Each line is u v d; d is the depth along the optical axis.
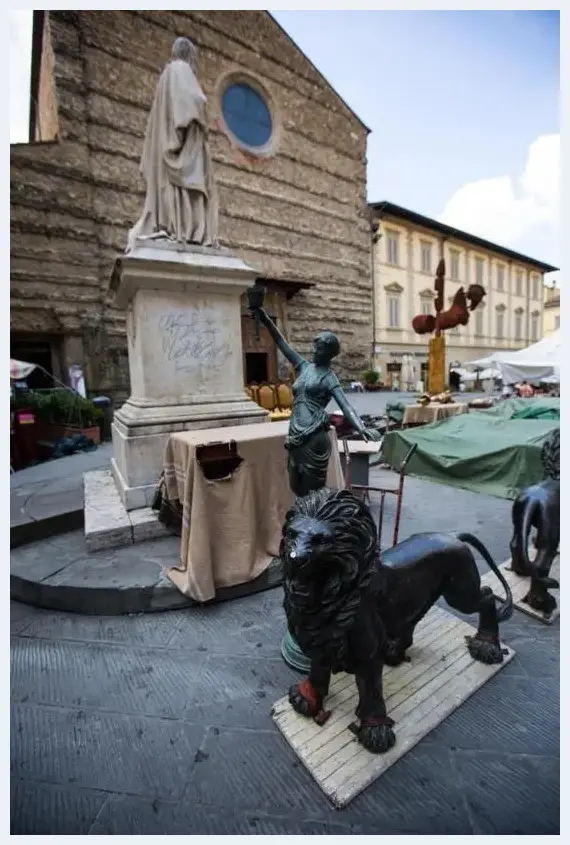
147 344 3.87
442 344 10.85
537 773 1.57
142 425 3.73
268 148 16.56
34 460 8.17
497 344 33.66
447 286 27.97
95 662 2.26
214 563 2.81
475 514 4.54
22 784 1.59
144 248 3.85
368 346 21.33
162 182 4.09
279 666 2.19
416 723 1.76
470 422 6.81
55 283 11.18
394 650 2.09
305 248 18.11
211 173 4.32
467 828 1.39
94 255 11.67
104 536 3.26
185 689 2.05
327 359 2.41
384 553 1.87
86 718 1.89
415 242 25.16
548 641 2.38
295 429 2.39
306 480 2.44
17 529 3.58
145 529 3.42
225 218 15.48
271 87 16.39
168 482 3.21
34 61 14.67
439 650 2.23
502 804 1.46
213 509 2.80
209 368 4.22
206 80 14.55
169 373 4.00
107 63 11.88
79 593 2.72
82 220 11.48
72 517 3.99
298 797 1.50
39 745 1.75
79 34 11.43
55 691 2.05
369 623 1.59
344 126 19.34
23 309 10.81
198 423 3.97
